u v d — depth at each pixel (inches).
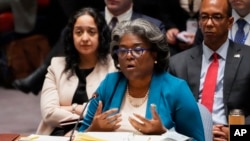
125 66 205.8
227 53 269.6
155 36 206.2
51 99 274.5
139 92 213.2
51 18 578.6
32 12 564.7
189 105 207.5
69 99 274.1
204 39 272.1
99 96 217.8
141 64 205.2
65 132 269.3
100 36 277.0
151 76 214.2
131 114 209.6
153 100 209.2
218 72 268.5
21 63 564.7
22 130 426.9
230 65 266.7
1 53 567.8
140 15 347.3
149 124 195.2
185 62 275.1
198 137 207.8
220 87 267.3
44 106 273.6
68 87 275.4
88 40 273.3
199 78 270.5
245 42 303.0
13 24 564.4
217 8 263.1
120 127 202.5
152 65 211.2
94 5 446.6
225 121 262.7
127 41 204.7
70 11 459.2
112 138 187.6
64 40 280.8
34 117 466.6
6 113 478.3
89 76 276.4
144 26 205.6
